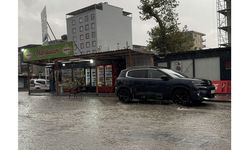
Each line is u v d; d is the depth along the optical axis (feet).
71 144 19.17
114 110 36.91
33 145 19.07
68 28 311.27
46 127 25.68
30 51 77.71
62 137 21.34
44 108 42.04
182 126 24.38
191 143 18.48
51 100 58.54
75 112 36.19
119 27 294.66
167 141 19.24
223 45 123.54
